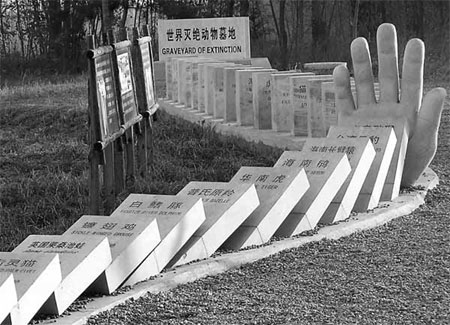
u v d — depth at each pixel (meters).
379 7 36.28
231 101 16.66
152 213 7.97
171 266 7.81
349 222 9.34
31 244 7.06
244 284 7.49
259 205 8.68
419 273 7.64
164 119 17.48
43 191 12.09
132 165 12.04
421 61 11.09
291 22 38.72
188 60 19.66
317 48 35.25
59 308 6.61
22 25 34.97
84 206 11.11
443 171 12.77
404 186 11.16
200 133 15.90
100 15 34.19
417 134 11.02
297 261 8.13
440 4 35.78
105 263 7.02
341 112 11.38
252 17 36.97
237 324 6.48
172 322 6.56
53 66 33.19
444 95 11.02
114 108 10.70
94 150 9.79
